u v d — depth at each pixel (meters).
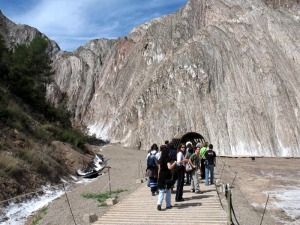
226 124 52.78
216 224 10.57
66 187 20.73
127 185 21.34
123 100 76.12
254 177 28.34
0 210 14.33
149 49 79.19
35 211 15.20
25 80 32.97
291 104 54.12
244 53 60.47
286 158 47.09
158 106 58.69
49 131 29.30
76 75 94.94
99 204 15.64
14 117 23.95
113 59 90.94
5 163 17.31
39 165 20.39
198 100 56.28
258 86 56.06
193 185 15.52
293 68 59.50
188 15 76.81
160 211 12.39
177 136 43.88
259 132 51.34
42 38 46.00
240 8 70.81
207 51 62.09
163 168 12.61
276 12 68.19
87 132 65.69
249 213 15.21
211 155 17.86
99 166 29.39
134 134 59.94
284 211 16.73
